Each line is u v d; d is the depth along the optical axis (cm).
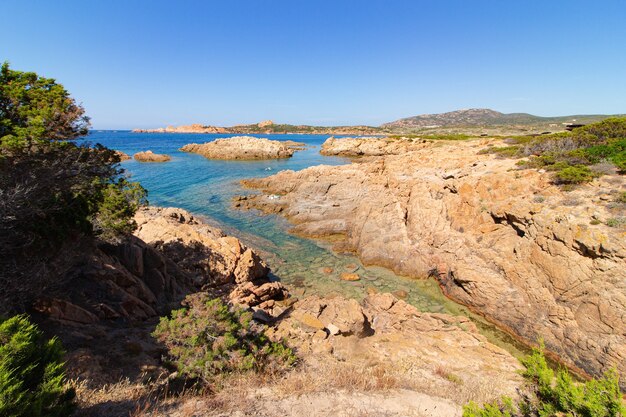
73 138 1041
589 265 1407
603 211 1537
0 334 501
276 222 3247
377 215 2667
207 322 891
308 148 12356
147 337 1115
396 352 1241
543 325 1517
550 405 544
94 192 1268
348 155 9375
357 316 1477
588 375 1320
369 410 711
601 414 477
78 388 683
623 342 1251
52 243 1036
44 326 972
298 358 1103
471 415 569
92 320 1127
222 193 4341
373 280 2122
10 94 922
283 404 716
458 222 2216
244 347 955
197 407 675
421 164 3547
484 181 2223
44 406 481
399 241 2364
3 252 927
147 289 1474
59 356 564
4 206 820
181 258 1891
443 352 1266
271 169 6544
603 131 2712
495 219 2038
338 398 759
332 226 2955
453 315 1756
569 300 1459
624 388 1208
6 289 896
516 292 1661
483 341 1396
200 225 2661
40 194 968
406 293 1970
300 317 1464
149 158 7494
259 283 2055
